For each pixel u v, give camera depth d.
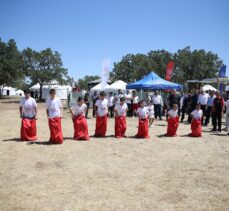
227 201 6.36
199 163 9.35
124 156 10.02
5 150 10.57
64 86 62.91
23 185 7.08
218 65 89.69
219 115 16.22
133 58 90.56
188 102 20.42
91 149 10.97
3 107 37.66
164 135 14.53
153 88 24.58
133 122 20.12
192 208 5.97
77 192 6.69
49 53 60.59
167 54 90.50
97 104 13.71
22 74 62.94
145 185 7.22
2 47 62.66
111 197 6.44
